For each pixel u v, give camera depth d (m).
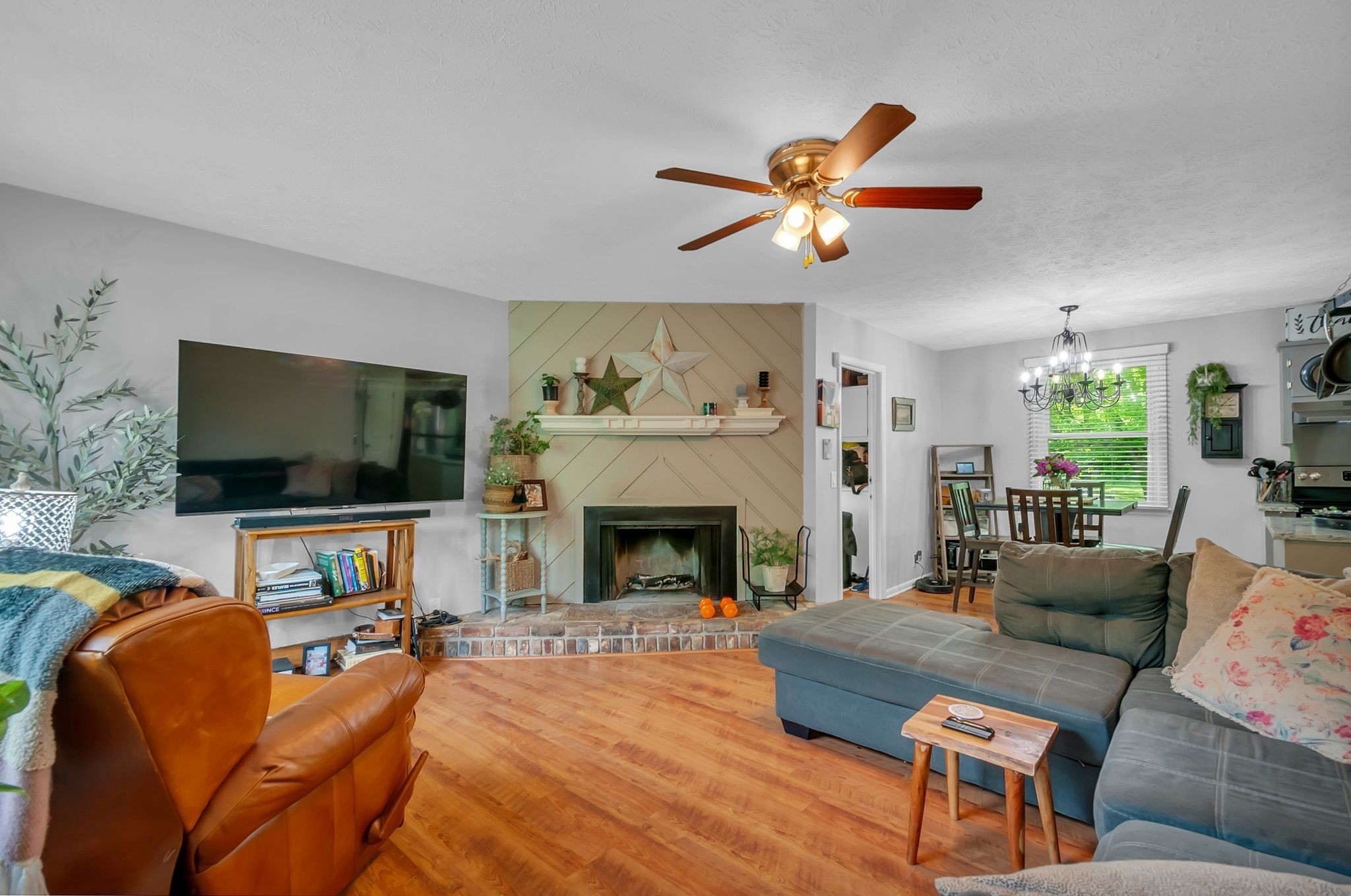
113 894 1.13
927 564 6.01
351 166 2.39
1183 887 0.57
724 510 4.38
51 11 1.55
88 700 1.04
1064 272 3.66
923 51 1.70
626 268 3.62
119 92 1.91
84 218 2.74
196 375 2.91
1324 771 1.48
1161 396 4.98
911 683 2.27
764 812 2.08
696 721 2.79
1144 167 2.35
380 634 3.39
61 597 1.08
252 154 2.29
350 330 3.57
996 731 1.78
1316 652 1.70
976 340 5.71
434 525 3.95
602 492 4.35
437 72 1.80
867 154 1.71
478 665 3.58
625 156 2.28
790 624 2.70
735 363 4.42
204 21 1.59
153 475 2.87
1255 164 2.33
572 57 1.73
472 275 3.76
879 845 1.91
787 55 1.72
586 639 3.78
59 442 2.67
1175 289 4.00
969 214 2.79
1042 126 2.07
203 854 1.17
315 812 1.42
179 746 1.13
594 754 2.48
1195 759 1.55
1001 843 1.92
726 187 2.02
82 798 1.11
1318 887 0.56
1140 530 5.06
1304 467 4.22
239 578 3.07
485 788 2.21
